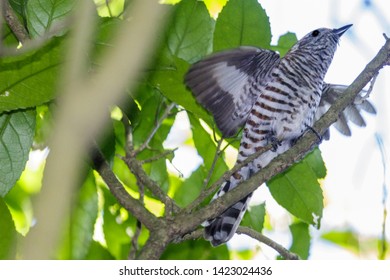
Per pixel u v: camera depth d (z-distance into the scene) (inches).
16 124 323.0
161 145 382.0
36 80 261.6
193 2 354.0
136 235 350.3
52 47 247.0
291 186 362.0
